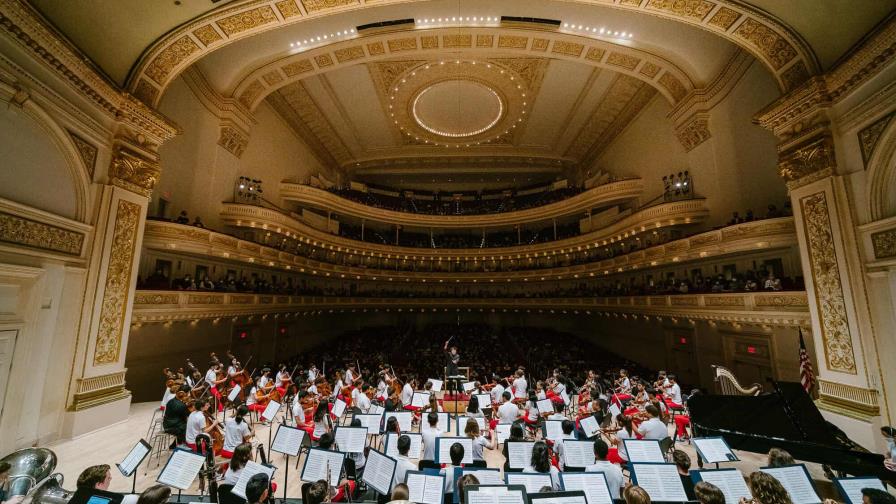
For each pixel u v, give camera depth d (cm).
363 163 3519
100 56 973
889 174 862
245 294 1892
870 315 889
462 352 2669
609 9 1598
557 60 2206
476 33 1798
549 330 3447
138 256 1091
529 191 3762
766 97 1509
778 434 722
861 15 888
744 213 1623
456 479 523
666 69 1880
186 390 793
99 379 973
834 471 718
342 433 634
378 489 491
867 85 897
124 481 687
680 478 491
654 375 2088
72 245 914
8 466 425
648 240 2295
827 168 980
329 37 1755
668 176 2098
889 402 851
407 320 3762
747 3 1017
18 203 772
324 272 2758
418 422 996
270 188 2405
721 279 1661
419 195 3900
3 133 752
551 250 2944
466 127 2998
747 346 1614
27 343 806
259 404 1013
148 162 1116
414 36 1812
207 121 1855
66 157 894
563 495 411
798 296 1238
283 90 2372
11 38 748
